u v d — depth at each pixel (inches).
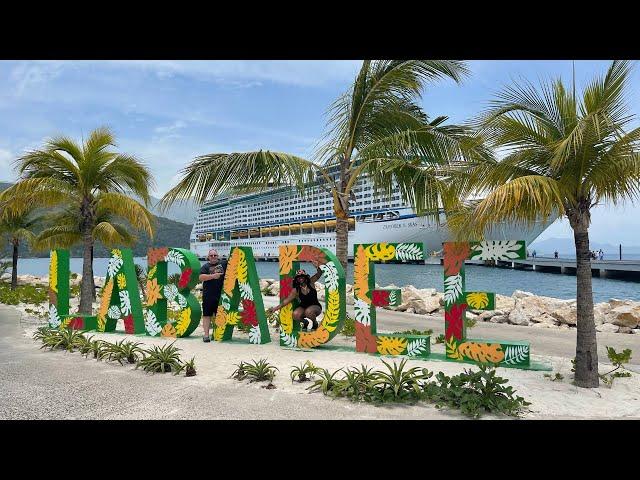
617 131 217.5
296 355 311.0
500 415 192.1
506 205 215.9
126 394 221.8
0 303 729.6
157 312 394.0
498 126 253.4
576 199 243.6
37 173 492.1
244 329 409.1
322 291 735.7
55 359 302.8
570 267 1706.4
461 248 288.2
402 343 305.0
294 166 369.4
